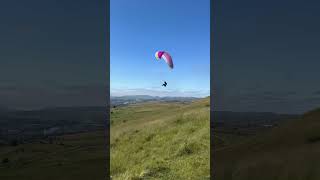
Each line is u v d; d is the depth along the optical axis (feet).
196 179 48.29
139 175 55.77
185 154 61.46
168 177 51.37
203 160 53.42
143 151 74.95
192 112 103.45
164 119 109.60
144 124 115.24
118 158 71.97
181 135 79.41
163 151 68.85
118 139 98.78
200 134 69.05
